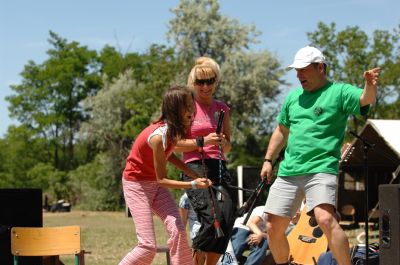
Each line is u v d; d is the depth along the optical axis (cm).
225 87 6675
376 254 1069
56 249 957
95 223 3775
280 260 980
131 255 917
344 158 1256
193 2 6900
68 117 9912
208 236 1018
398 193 723
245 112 6769
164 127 902
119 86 7506
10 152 9925
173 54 7519
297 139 928
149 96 7325
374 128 2686
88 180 7594
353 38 5594
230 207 1028
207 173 1031
